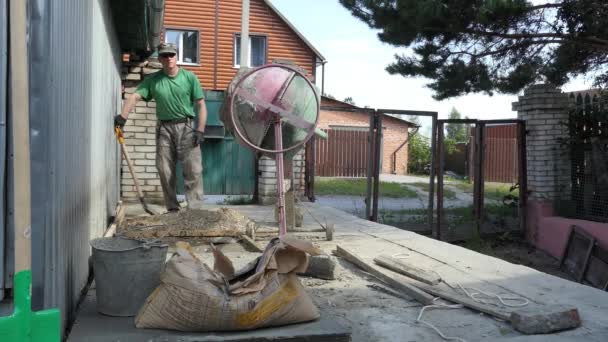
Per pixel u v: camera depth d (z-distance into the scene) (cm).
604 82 1002
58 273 262
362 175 2450
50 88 235
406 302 398
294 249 321
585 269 801
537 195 998
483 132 1005
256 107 469
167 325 293
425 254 556
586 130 956
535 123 1005
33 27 226
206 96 1244
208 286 291
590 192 948
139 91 682
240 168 1291
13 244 212
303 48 2259
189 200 709
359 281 453
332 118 2783
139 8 738
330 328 305
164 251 330
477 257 543
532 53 990
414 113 976
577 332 342
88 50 411
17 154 198
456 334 335
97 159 506
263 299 295
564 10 923
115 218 670
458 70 984
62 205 273
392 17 935
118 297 315
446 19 902
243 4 852
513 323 347
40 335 200
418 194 1720
